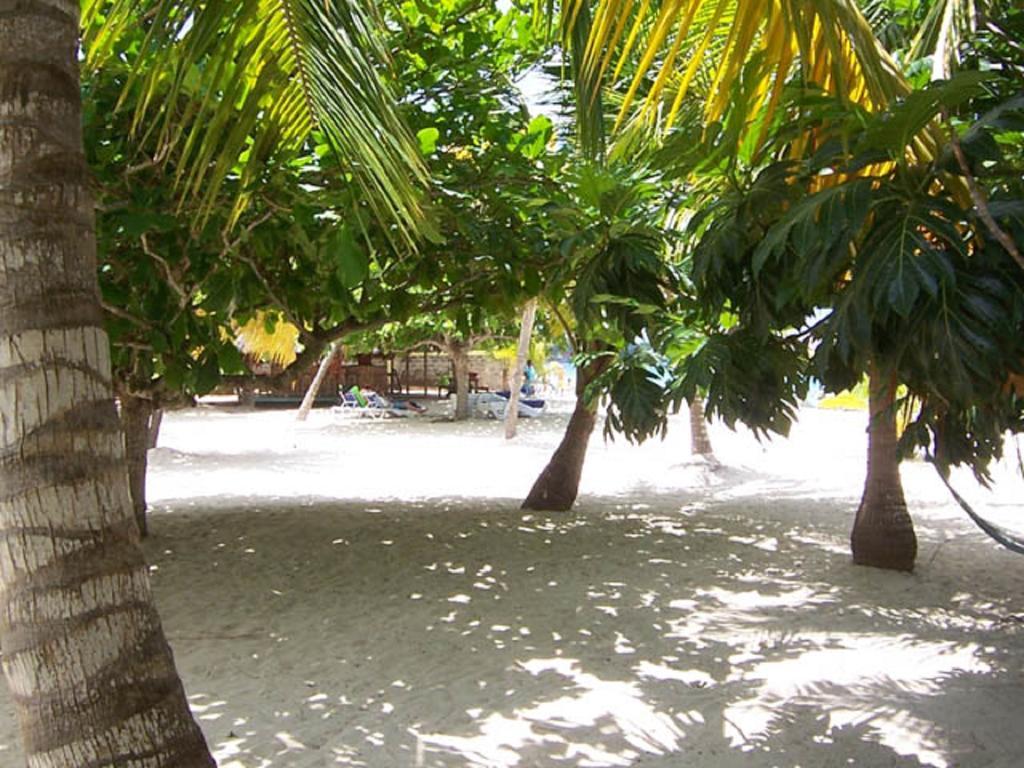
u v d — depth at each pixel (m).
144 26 5.13
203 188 5.68
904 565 7.74
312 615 6.32
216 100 4.75
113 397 2.02
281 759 3.94
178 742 2.00
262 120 4.67
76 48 2.01
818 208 2.76
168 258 6.11
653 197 5.23
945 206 2.69
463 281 7.75
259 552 8.34
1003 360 2.60
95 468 1.92
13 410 1.86
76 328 1.92
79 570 1.89
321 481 14.16
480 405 27.75
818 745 4.10
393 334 23.08
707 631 5.97
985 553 8.45
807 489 12.93
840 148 3.08
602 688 4.87
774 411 3.77
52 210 1.90
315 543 8.75
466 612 6.41
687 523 10.12
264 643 5.68
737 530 9.70
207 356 6.86
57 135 1.92
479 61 6.56
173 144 3.87
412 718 4.43
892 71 3.29
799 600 6.81
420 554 8.30
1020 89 3.45
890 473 7.86
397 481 14.27
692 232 3.68
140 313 6.47
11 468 1.86
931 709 4.52
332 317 8.16
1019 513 10.63
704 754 4.02
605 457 17.16
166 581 7.27
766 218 3.33
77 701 1.87
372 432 22.48
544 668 5.20
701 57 3.14
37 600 1.86
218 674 5.09
